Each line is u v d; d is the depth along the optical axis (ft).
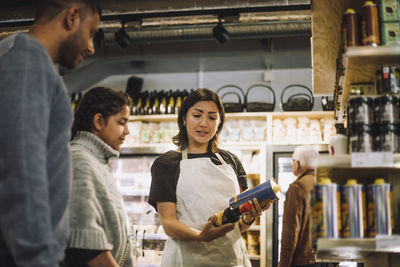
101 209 5.99
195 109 8.84
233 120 17.10
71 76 19.35
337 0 7.80
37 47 4.52
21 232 3.82
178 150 9.17
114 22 15.55
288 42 18.24
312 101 18.08
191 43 18.95
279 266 10.94
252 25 17.30
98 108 6.54
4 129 4.05
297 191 11.02
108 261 5.74
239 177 9.24
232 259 8.36
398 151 6.22
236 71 20.07
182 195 8.53
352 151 6.34
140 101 18.07
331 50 9.41
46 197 4.04
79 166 5.96
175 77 20.43
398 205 6.97
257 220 16.38
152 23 15.34
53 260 3.95
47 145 4.58
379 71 6.82
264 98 19.52
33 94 4.23
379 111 6.34
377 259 7.41
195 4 14.47
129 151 17.20
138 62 20.01
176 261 8.30
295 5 14.23
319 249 5.98
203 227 8.17
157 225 16.74
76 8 5.04
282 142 16.51
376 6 6.68
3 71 4.29
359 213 6.15
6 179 3.92
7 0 15.08
